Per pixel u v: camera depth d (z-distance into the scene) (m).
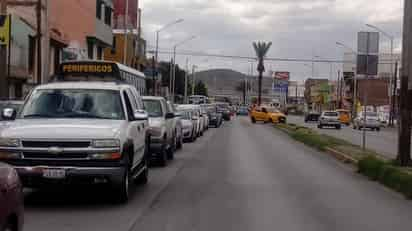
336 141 32.78
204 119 47.78
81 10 52.66
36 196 13.69
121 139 12.23
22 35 36.78
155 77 72.50
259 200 13.67
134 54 77.25
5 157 11.85
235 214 11.91
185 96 113.62
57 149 11.80
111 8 62.81
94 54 56.91
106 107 13.38
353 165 22.05
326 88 138.88
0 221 6.77
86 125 12.28
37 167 11.77
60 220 11.04
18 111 13.55
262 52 94.88
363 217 11.80
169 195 14.23
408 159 19.38
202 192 14.79
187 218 11.43
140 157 14.78
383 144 37.72
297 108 155.75
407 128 19.38
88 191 14.41
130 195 14.12
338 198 14.17
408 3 19.45
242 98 188.00
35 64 39.56
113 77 26.17
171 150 22.98
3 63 25.23
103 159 11.92
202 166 21.03
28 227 10.38
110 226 10.56
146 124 15.72
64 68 26.09
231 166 21.09
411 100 19.38
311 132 42.66
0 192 6.81
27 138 11.84
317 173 19.36
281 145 32.97
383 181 16.75
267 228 10.62
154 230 10.30
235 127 59.06
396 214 12.20
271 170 20.03
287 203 13.33
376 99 106.38
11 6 39.62
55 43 43.16
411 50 19.34
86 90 13.63
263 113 72.19
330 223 11.15
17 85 37.41
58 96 13.48
